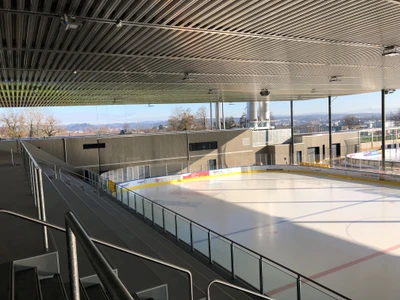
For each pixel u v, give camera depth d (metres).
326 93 22.77
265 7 5.08
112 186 12.45
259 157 26.03
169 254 6.56
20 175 8.00
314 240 9.27
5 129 30.16
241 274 5.79
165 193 17.61
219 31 6.13
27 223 3.85
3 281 2.37
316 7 5.14
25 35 5.89
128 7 4.78
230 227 10.84
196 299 4.10
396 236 9.32
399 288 6.35
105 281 0.81
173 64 9.21
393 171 18.34
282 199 14.76
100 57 7.91
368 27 6.35
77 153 20.83
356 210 12.29
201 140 25.52
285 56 8.79
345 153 26.42
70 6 4.58
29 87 12.30
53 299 2.37
